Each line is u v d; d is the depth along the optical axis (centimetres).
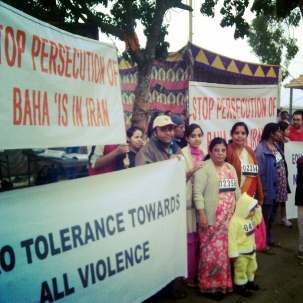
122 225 309
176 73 757
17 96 247
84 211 276
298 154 664
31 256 241
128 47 849
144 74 805
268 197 549
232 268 425
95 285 283
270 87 664
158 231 348
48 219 251
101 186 292
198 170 410
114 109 331
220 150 409
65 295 261
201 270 409
